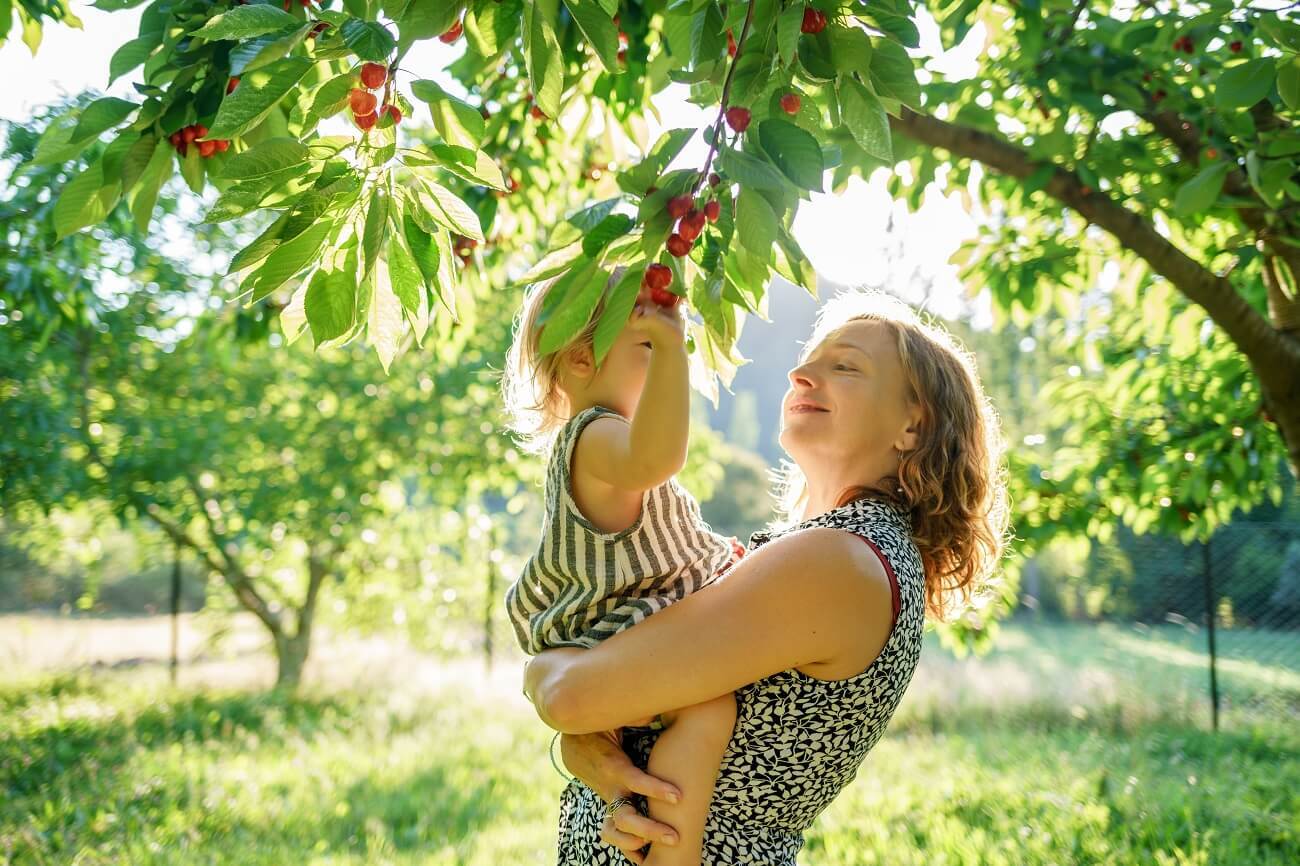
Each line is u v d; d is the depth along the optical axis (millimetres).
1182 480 4684
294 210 1388
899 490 1712
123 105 1712
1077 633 13664
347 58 1596
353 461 10031
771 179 1295
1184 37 3141
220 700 9453
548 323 1366
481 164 1507
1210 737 7496
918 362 1704
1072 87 3275
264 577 10812
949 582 1816
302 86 1575
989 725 8180
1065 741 7473
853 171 3025
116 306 8477
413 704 9352
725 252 1378
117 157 1755
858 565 1499
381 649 11906
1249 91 2170
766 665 1462
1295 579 11898
